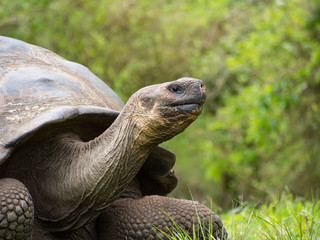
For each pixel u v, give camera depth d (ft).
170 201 20.39
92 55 65.10
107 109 20.08
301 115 58.49
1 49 22.75
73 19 63.77
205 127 74.84
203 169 85.10
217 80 71.97
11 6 61.00
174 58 70.79
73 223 19.01
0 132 18.42
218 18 70.85
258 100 55.77
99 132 21.02
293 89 56.34
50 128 19.11
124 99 56.49
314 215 22.85
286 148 60.80
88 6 65.77
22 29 61.72
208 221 20.03
